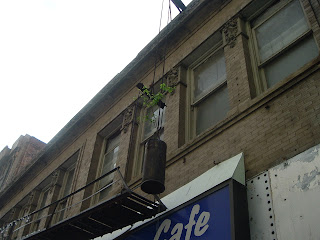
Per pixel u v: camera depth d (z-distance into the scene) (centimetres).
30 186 1795
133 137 1198
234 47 948
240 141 738
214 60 1062
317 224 506
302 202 543
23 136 2628
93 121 1537
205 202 654
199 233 622
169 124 1016
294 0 899
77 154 1546
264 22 952
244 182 654
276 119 693
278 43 877
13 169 2400
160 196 850
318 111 630
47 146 1731
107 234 864
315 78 669
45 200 1670
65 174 1605
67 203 1337
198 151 831
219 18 1069
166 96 1117
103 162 1369
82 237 865
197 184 719
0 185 2455
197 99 1038
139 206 722
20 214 1802
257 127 721
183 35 1186
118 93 1433
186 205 688
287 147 639
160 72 1223
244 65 874
